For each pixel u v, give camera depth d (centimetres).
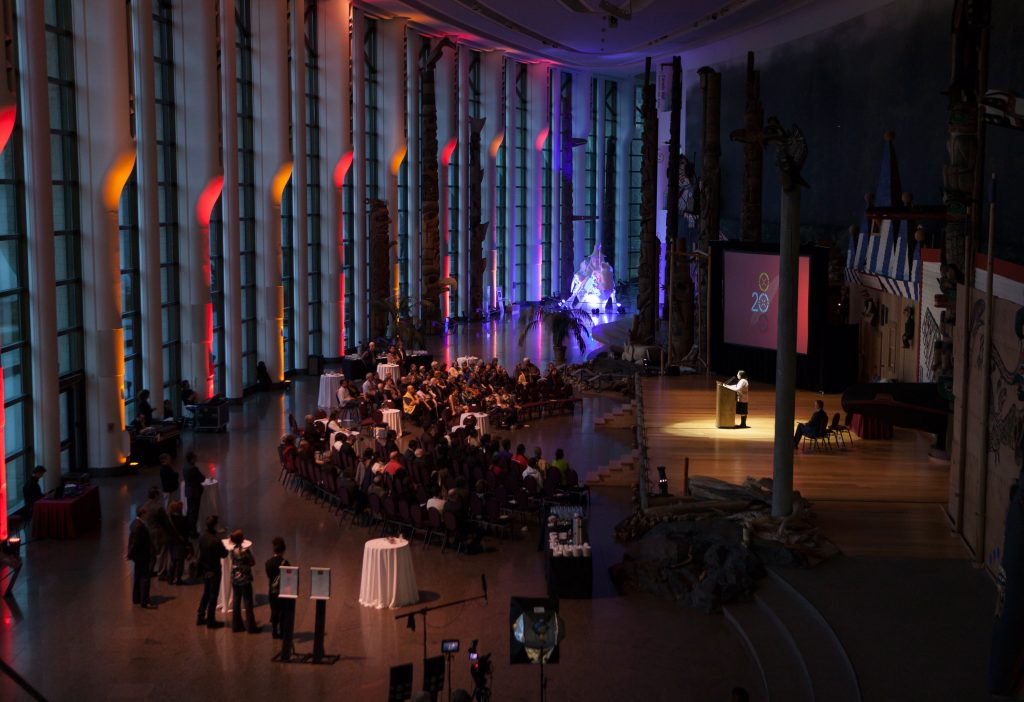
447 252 4912
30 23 1927
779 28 4275
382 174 4300
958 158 1645
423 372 3094
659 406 2688
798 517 1641
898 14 3278
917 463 2069
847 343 2792
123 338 2356
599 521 1936
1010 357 1399
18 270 1992
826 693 1180
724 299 3083
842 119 3722
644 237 3653
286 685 1278
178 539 1639
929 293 2256
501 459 2062
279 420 2842
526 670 1315
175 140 2700
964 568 1531
